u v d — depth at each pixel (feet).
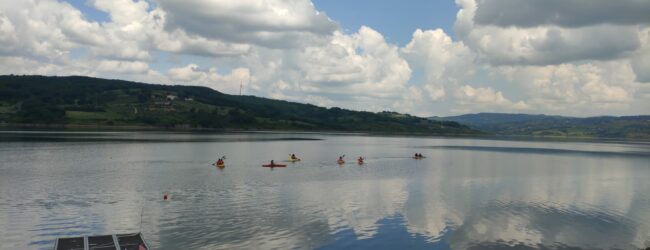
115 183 168.25
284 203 136.05
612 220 122.52
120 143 387.75
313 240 100.37
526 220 120.67
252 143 448.65
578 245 101.19
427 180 192.65
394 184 178.70
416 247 97.25
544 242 102.63
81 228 106.11
